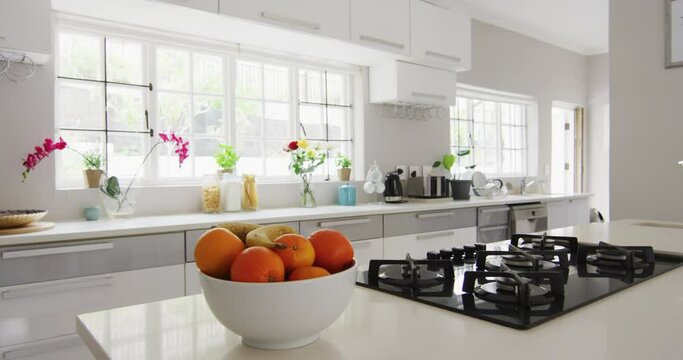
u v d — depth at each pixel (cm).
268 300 54
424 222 303
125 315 77
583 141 576
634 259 110
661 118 302
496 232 355
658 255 125
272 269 56
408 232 293
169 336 66
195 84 285
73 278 175
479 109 474
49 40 199
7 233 171
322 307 57
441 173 396
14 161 217
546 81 516
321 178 340
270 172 317
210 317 75
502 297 79
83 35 245
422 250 301
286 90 325
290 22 258
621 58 318
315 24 268
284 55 315
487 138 483
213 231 61
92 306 179
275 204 302
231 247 60
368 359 55
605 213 564
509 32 471
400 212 289
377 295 86
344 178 342
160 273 195
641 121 310
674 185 298
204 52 286
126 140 260
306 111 336
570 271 105
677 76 296
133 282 188
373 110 359
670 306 77
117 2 219
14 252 162
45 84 224
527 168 516
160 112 272
